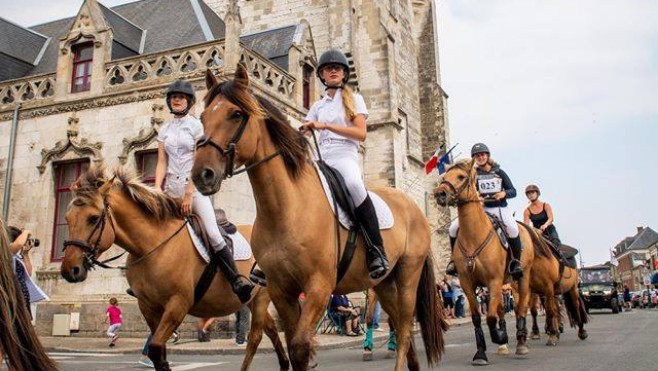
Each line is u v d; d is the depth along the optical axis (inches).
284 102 815.7
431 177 1438.2
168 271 265.7
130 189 267.7
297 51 882.8
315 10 1217.4
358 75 1190.3
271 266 208.1
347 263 227.1
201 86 726.5
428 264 290.8
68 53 814.5
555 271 486.6
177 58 757.9
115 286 716.0
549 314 487.2
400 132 1203.2
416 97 1497.3
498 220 395.2
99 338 690.8
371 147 1157.1
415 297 273.9
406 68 1443.2
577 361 365.7
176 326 267.6
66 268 245.1
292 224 203.8
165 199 276.2
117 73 786.2
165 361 256.7
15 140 815.1
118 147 751.7
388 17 1306.6
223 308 301.3
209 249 287.1
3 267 181.8
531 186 558.9
